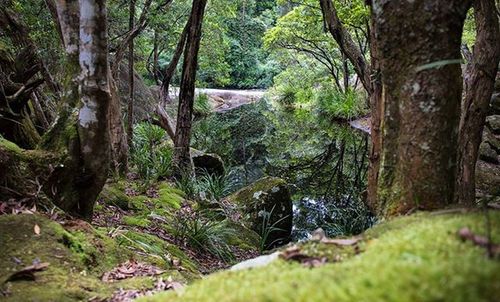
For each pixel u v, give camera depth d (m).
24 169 3.23
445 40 2.06
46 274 2.41
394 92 2.24
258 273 1.42
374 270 1.07
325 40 15.66
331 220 6.93
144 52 10.84
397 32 2.14
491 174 7.78
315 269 1.29
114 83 6.34
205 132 14.41
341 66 18.45
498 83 10.95
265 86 27.94
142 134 9.11
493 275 0.90
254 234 5.93
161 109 7.98
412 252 1.19
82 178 3.49
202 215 5.87
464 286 0.88
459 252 1.14
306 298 0.98
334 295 0.96
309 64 20.16
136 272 2.89
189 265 3.96
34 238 2.63
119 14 7.93
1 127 4.39
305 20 15.15
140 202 5.73
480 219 1.43
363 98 16.66
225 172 8.63
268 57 27.34
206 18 11.89
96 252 2.89
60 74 6.48
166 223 5.25
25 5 6.36
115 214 4.96
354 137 14.03
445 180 2.14
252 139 14.41
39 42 6.48
